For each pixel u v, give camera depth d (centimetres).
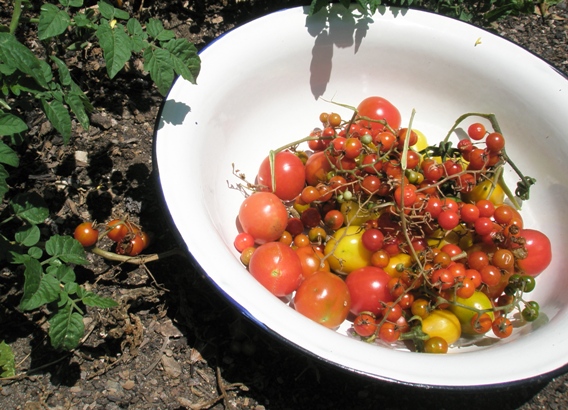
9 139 52
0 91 51
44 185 53
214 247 38
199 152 44
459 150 47
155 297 49
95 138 56
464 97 54
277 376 46
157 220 53
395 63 54
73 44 54
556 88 49
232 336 47
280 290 42
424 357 35
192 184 41
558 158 49
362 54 53
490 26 65
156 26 43
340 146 46
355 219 46
